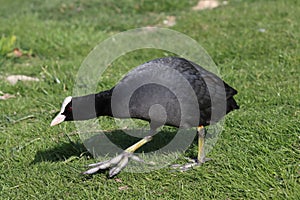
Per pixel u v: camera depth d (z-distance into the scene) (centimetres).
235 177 947
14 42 1847
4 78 1595
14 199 945
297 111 1180
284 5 2039
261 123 1131
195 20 1998
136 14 2247
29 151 1103
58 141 1145
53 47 1884
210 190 929
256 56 1606
